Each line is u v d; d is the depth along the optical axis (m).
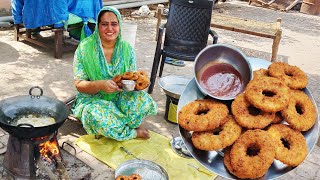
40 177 2.42
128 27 4.49
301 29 10.14
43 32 6.71
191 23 4.39
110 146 3.16
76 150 3.06
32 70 4.91
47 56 5.56
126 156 3.04
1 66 4.91
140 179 2.59
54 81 4.62
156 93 4.56
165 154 3.12
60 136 3.28
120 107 3.18
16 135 2.26
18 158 2.38
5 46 5.80
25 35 6.17
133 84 2.90
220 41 7.67
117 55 3.14
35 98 2.55
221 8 12.13
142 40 7.01
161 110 4.07
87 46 3.07
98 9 5.62
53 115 2.50
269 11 12.70
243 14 11.55
